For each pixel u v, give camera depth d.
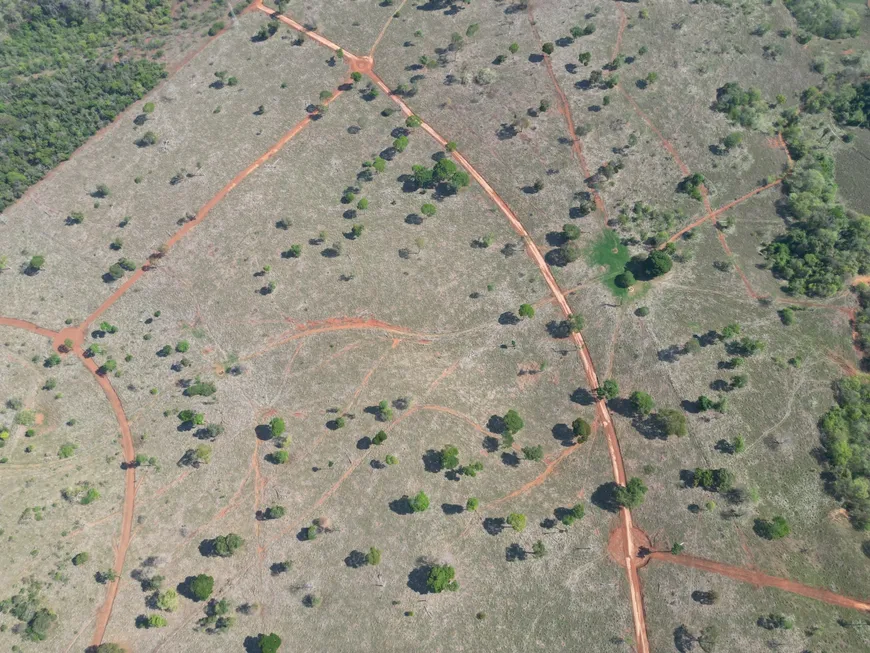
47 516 76.12
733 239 89.62
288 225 92.00
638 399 76.81
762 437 76.56
